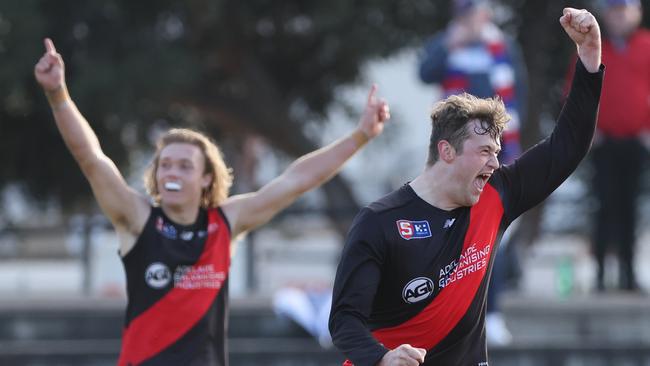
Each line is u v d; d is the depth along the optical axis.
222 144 70.81
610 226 40.91
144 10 56.47
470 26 32.34
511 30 67.44
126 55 54.97
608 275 45.00
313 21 60.62
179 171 20.61
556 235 54.94
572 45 65.38
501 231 17.44
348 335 15.86
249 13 60.78
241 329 36.50
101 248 43.75
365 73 68.38
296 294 36.66
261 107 65.62
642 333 38.09
